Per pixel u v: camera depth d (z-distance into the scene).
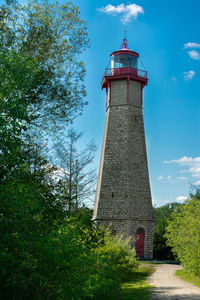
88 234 7.90
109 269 10.12
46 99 13.28
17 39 13.70
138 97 35.22
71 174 25.33
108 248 16.42
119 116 34.31
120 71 35.22
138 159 33.56
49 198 6.77
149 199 33.12
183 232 18.33
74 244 7.39
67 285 6.98
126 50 36.12
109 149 33.72
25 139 8.17
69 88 14.44
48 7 15.11
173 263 29.23
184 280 15.89
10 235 5.32
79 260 7.66
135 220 31.70
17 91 7.31
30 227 5.85
